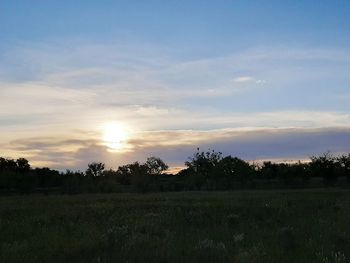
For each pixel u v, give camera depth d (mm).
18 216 21984
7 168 92188
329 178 65438
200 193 45406
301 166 68500
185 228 16406
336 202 27141
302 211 22844
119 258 10141
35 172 78312
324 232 14359
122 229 13586
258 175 80438
